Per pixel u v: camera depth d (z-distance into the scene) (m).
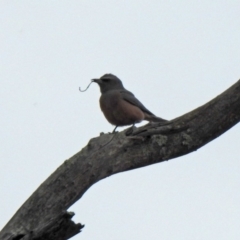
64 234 9.81
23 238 9.69
